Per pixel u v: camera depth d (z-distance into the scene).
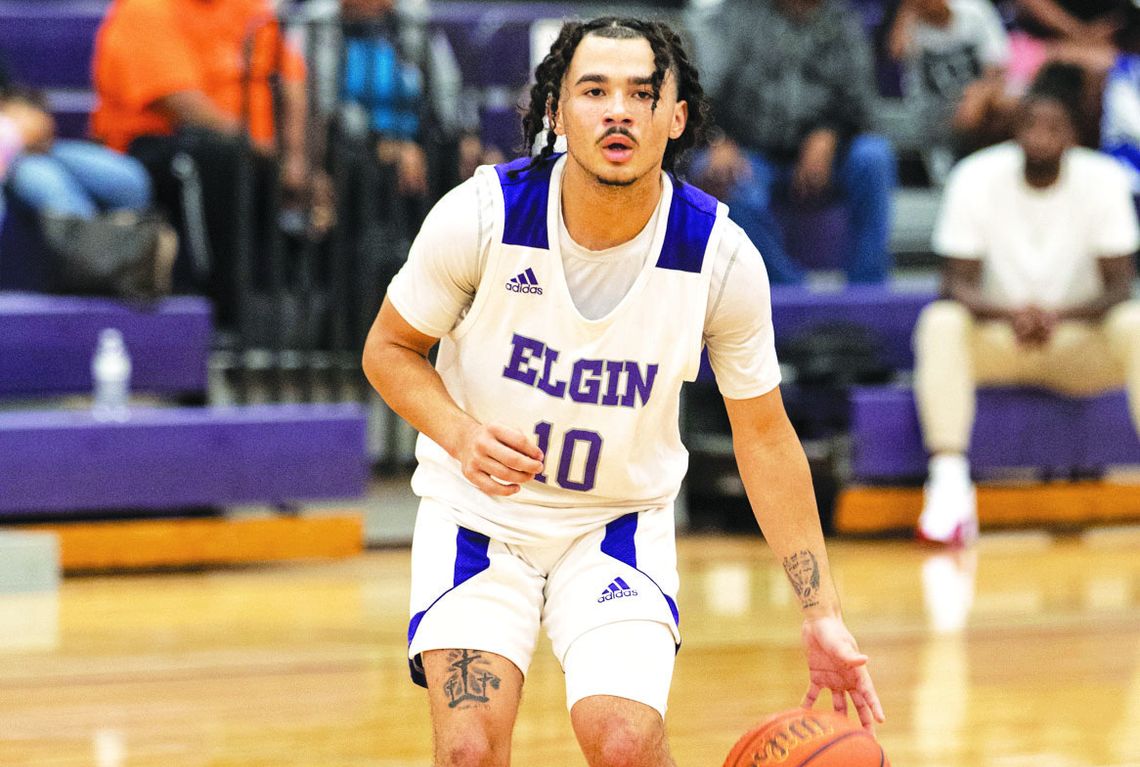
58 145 16.69
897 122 21.70
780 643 11.59
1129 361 17.11
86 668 10.73
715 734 8.88
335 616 12.72
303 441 15.58
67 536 14.98
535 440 6.31
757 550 16.53
